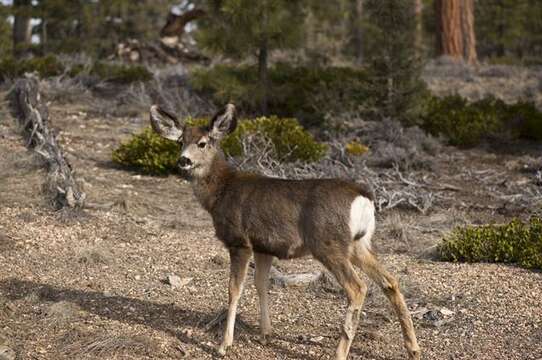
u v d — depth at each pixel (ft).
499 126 66.44
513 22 152.66
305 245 25.63
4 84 78.89
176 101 73.56
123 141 63.46
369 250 25.93
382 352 27.17
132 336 27.66
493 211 48.19
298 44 70.03
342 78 72.18
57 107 73.97
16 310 29.96
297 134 57.21
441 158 61.93
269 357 26.76
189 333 28.48
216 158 28.19
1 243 38.04
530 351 26.96
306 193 25.64
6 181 48.52
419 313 30.60
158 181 53.42
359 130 64.64
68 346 26.71
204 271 36.04
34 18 121.39
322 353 27.02
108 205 46.11
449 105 71.46
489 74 99.14
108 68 86.07
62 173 47.60
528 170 58.49
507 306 31.42
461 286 33.91
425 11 145.89
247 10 66.44
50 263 36.17
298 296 32.81
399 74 65.36
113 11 127.13
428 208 48.29
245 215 26.53
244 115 71.46
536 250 36.60
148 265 36.65
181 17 102.83
